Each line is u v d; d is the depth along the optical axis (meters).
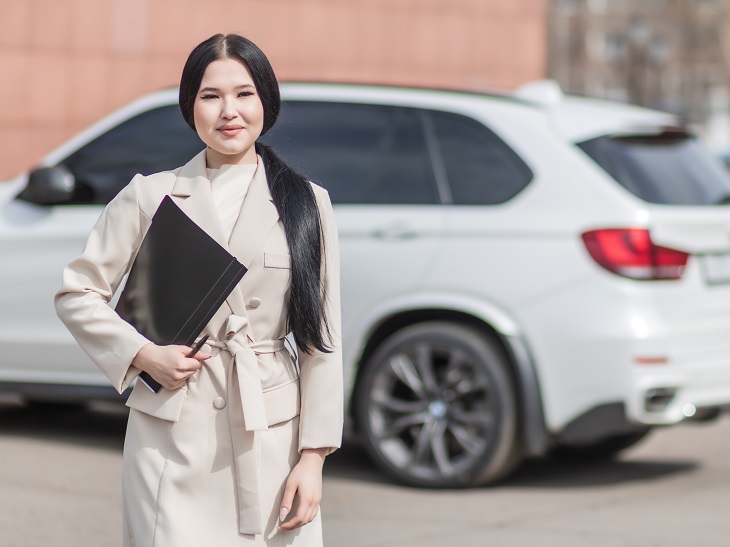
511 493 9.10
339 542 7.61
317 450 4.38
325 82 9.81
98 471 9.39
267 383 4.34
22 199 10.23
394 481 9.31
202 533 4.26
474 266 8.91
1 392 10.17
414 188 9.26
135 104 10.10
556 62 104.19
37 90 16.98
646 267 8.66
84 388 9.91
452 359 9.04
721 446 11.27
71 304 4.29
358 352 9.19
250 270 4.29
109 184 9.95
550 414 8.74
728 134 55.91
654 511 8.59
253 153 4.45
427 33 21.75
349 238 9.23
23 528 7.72
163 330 4.24
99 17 17.55
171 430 4.28
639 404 8.58
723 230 9.14
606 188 8.84
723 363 8.93
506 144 9.16
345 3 20.45
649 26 103.75
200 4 18.58
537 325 8.76
